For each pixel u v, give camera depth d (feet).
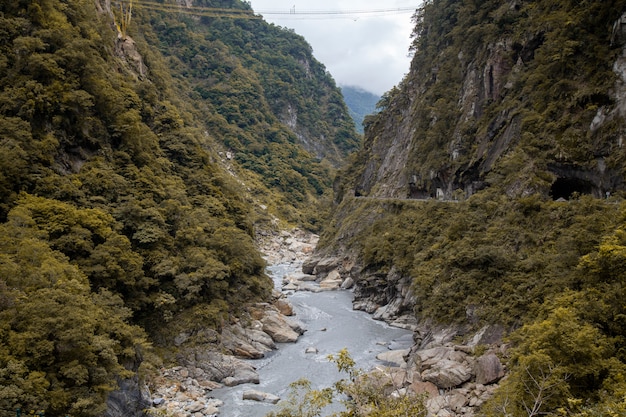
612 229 81.10
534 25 148.25
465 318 99.50
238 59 503.20
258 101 460.96
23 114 105.40
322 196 410.72
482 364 77.30
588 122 115.24
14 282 70.03
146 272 113.60
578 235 84.02
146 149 144.46
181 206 134.92
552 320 61.11
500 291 96.17
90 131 123.65
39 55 112.27
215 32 518.78
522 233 104.78
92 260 95.40
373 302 163.63
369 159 291.99
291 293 188.55
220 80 451.94
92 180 112.27
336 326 141.59
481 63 174.40
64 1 140.15
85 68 123.65
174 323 110.83
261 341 121.29
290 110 506.89
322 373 103.50
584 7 126.82
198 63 448.65
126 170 127.13
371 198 245.24
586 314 62.80
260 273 161.58
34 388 59.06
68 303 70.74
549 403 51.65
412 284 132.67
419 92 249.34
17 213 87.20
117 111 134.41
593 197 103.55
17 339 61.52
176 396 89.40
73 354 66.54
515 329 86.63
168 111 175.73
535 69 140.26
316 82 591.37
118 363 76.64
